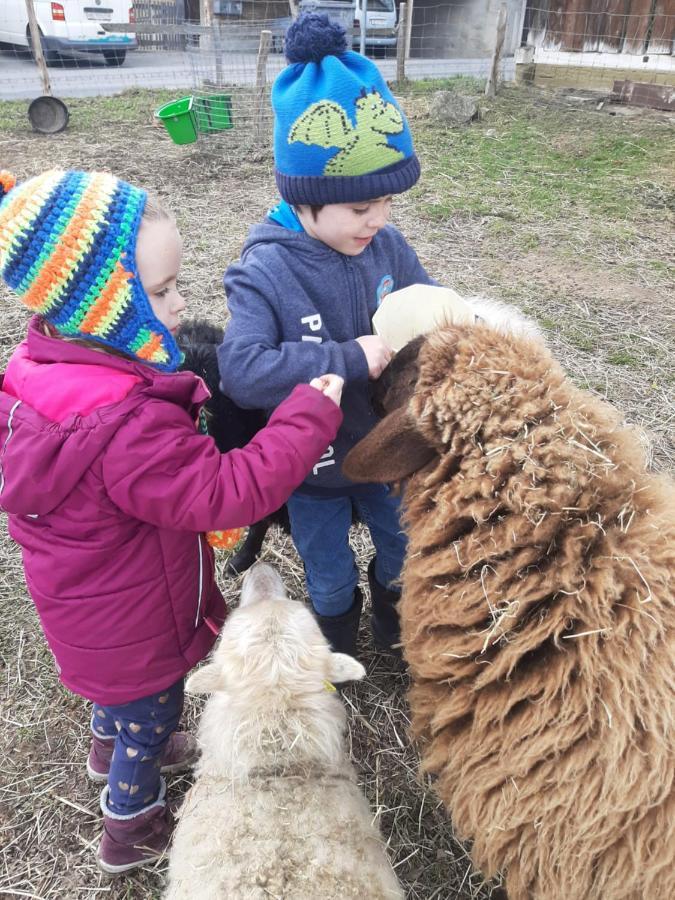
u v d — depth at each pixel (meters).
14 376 1.88
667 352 4.96
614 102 11.61
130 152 9.84
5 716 2.86
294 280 2.23
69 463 1.74
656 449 4.01
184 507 1.84
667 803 1.52
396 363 2.04
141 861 2.39
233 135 10.21
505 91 12.55
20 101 13.37
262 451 1.93
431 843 2.49
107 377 1.81
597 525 1.66
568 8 12.44
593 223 7.15
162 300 1.89
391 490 2.25
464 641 1.79
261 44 9.79
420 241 6.70
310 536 2.60
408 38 13.63
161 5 17.58
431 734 1.98
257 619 2.21
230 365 2.14
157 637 2.06
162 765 2.61
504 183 8.29
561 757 1.63
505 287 5.83
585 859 1.61
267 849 1.85
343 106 1.99
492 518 1.74
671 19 11.31
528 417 1.72
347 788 2.11
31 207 1.67
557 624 1.64
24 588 3.40
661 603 1.60
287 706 2.06
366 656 3.15
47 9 16.47
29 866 2.43
